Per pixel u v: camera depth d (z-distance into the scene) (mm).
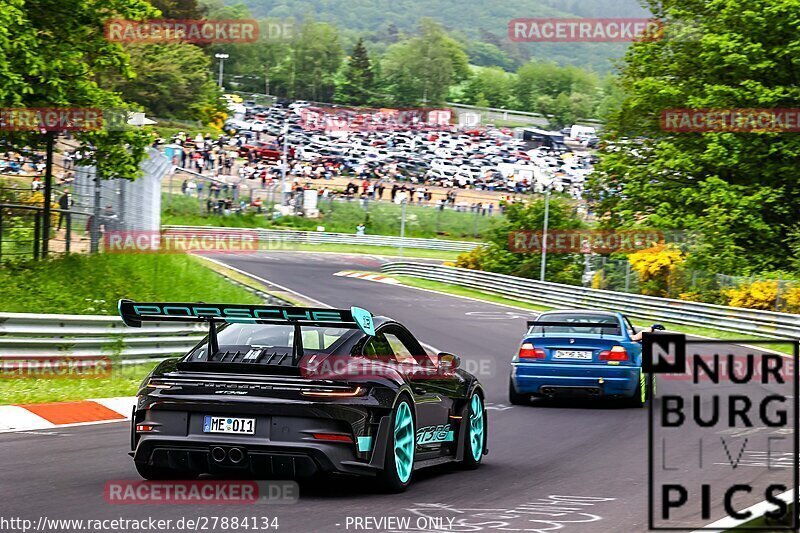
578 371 40219
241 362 19719
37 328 38406
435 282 140500
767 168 117062
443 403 22922
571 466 25203
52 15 59469
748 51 115062
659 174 124812
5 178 69625
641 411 39438
